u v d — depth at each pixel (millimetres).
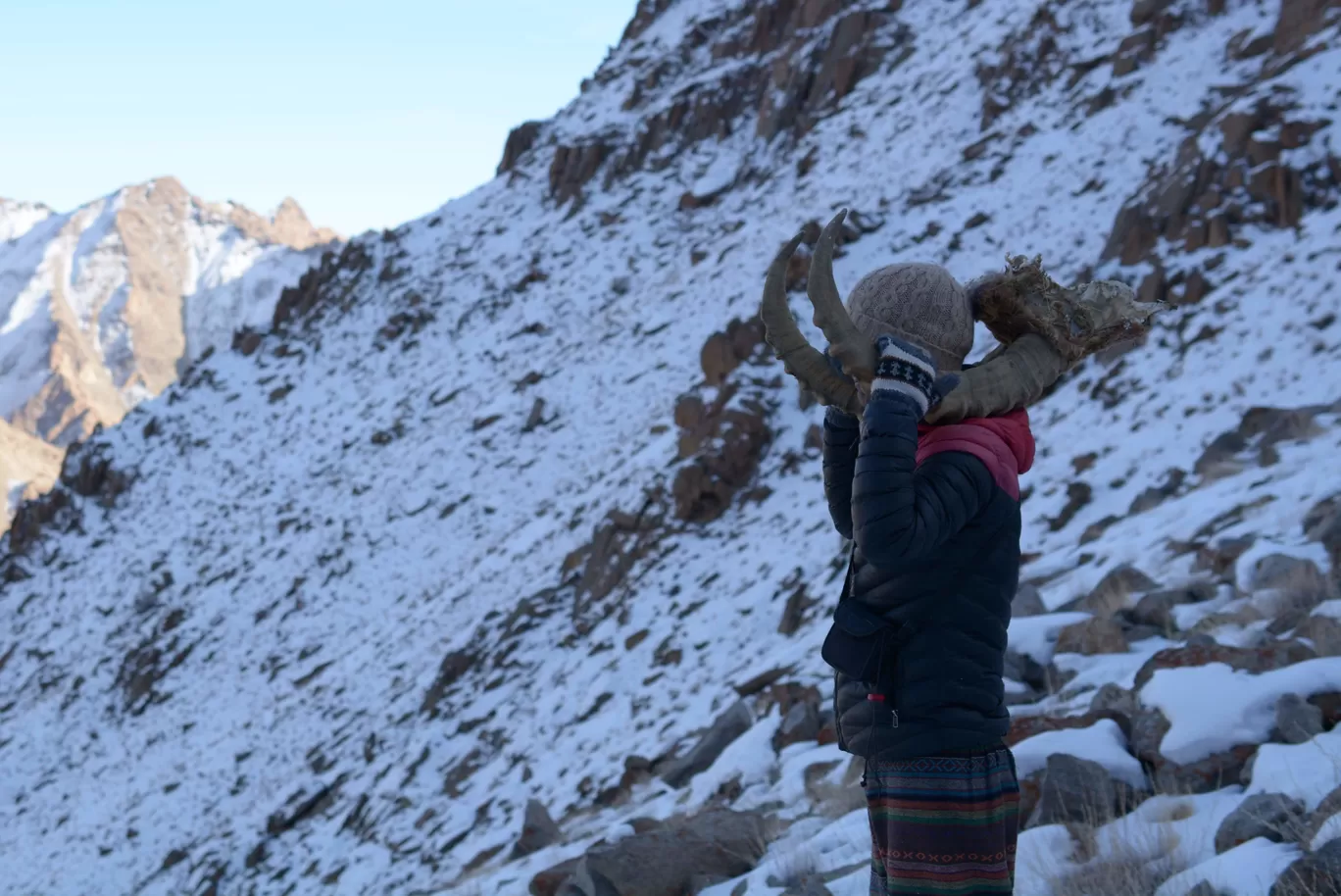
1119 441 16703
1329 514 8031
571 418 37344
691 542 22891
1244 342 17641
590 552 25016
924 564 2250
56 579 47219
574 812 13938
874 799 2424
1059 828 4102
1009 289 2354
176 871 23516
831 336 2211
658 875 5707
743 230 42594
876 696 2244
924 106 41406
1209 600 7641
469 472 37719
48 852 28406
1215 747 4211
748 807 7672
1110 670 6719
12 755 35500
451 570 32312
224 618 36781
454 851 16188
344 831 20469
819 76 50688
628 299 44375
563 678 20672
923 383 2156
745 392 25531
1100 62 35625
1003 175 33469
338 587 35094
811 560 19453
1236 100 24891
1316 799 3451
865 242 33688
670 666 18656
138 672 36125
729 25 64875
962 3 49031
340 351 54219
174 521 46500
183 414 54250
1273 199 21375
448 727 21750
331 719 26641
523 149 67188
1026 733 5020
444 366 47812
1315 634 5277
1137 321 2311
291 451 47344
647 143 57031
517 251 54562
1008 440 2297
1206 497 11570
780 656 14969
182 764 29203
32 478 190750
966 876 2217
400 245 60125
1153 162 29203
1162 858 3543
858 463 2139
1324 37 24969
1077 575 10547
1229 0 33500
